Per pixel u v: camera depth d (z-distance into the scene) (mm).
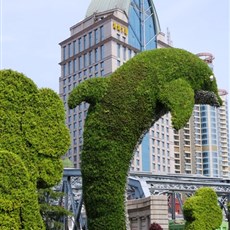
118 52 123438
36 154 11883
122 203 14586
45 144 12023
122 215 14539
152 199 24516
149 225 24594
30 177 11477
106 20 123875
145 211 25422
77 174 52062
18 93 12000
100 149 14578
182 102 14836
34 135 11930
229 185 71938
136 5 134625
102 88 14977
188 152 157375
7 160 10836
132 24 131500
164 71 15273
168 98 14812
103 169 14492
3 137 11516
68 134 12453
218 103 16812
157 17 139375
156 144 128375
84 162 14727
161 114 15445
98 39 125625
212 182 72688
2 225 10438
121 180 14594
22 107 11984
